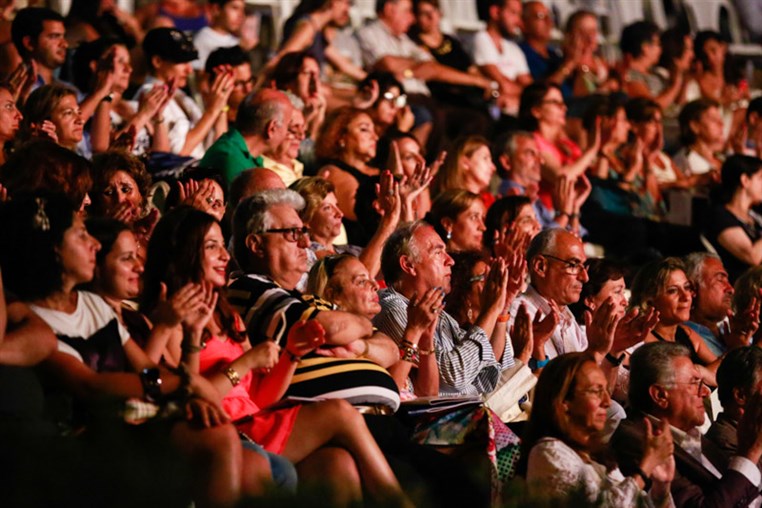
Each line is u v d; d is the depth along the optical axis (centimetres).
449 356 1552
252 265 1478
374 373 1390
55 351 1159
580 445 1403
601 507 1223
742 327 1981
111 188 1541
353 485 1205
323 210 1756
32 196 1212
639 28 3203
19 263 1199
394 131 2158
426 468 1354
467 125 2725
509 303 1645
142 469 1009
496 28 3048
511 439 1456
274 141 1970
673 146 3005
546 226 2322
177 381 1195
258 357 1295
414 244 1616
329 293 1480
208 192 1638
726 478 1555
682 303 1914
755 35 3569
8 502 978
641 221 2495
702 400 1606
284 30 2703
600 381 1402
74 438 1052
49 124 1723
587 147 2475
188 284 1258
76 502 982
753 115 2978
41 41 2061
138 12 2673
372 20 2861
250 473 1194
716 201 2497
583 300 1859
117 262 1279
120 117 2075
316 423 1293
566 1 3384
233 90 2289
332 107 2619
